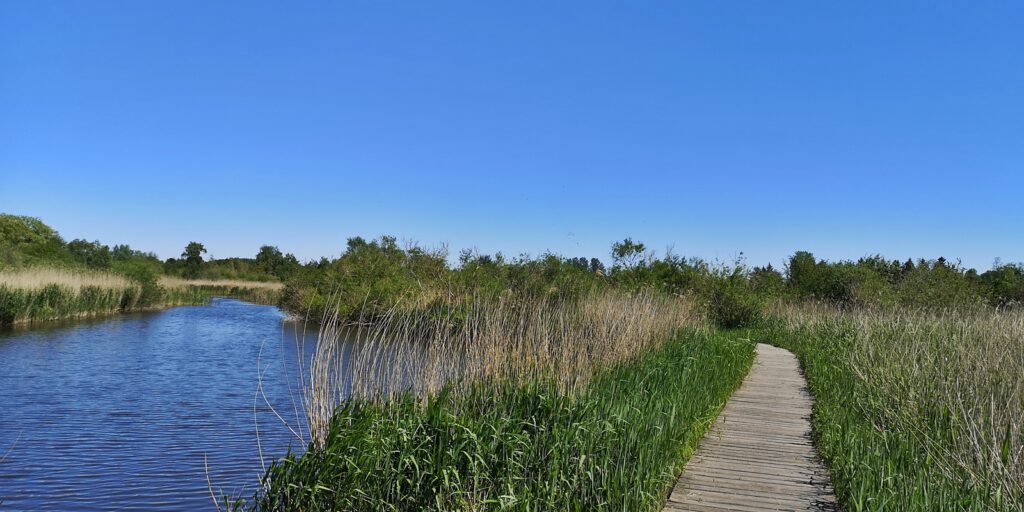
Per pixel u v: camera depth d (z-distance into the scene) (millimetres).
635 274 25719
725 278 29062
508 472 6699
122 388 15797
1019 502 5723
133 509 8266
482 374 8281
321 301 27766
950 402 8336
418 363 8000
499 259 21375
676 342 14758
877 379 11000
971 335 12711
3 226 58156
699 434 9258
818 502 6801
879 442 7859
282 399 14641
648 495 6328
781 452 8703
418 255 25234
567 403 7723
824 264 34438
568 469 6684
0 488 8883
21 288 30719
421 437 6863
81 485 9039
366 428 6762
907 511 5852
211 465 9953
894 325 15531
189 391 15484
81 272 40531
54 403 14055
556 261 20953
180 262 80938
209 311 43844
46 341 24625
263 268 83188
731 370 14039
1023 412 7223
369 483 6547
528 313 10445
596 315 12836
